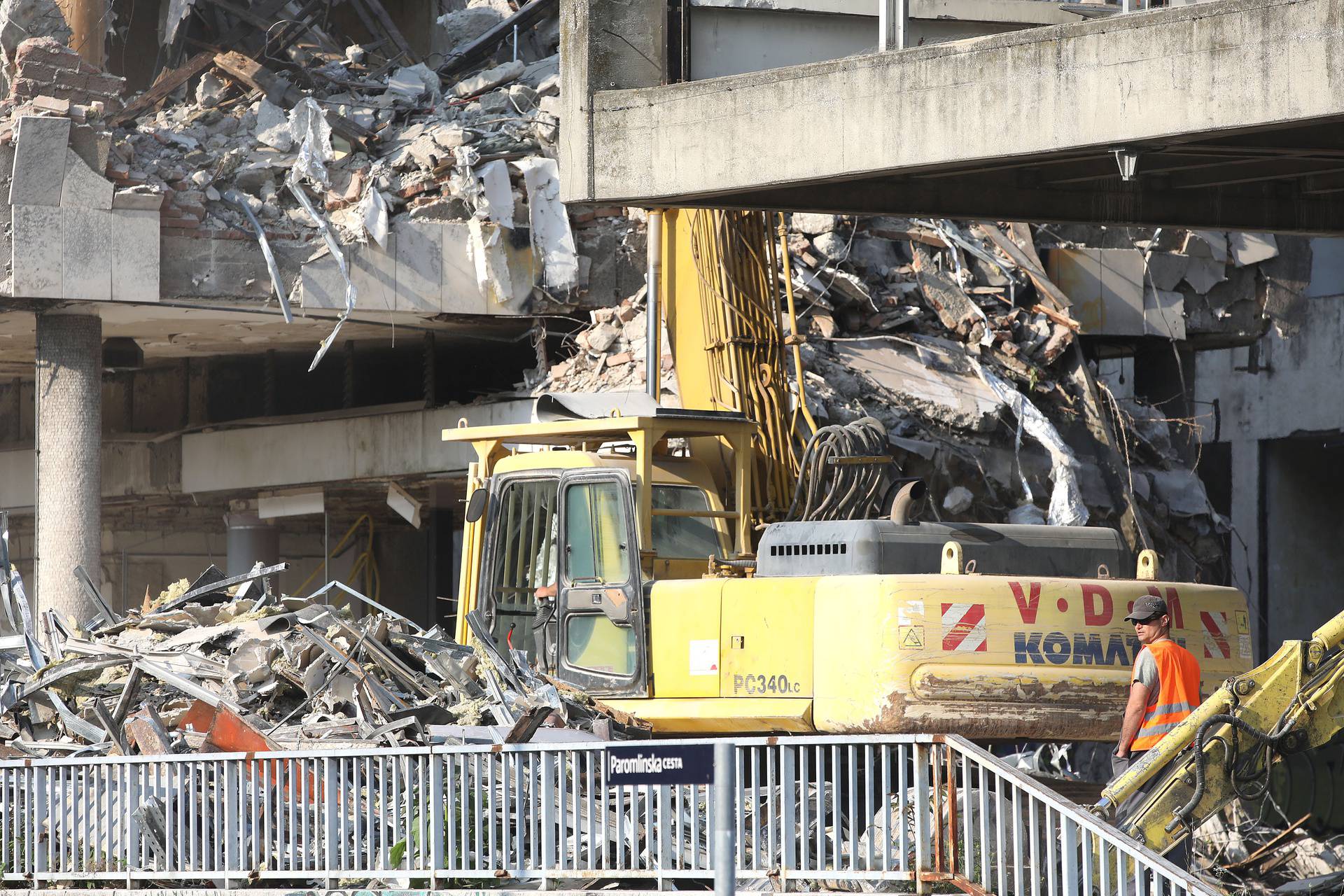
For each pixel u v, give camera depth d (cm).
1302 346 11938
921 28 4947
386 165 8500
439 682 4391
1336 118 3781
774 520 5344
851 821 2959
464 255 8394
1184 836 3234
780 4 5003
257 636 4678
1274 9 3856
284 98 9369
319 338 9594
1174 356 10238
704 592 3966
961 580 3694
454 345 10044
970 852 2866
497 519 4503
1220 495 12606
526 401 8475
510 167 8525
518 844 3203
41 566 8025
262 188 8306
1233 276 9650
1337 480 12494
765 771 3884
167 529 11625
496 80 9681
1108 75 4100
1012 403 7988
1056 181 5106
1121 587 3834
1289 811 3562
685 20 4959
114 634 5228
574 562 4244
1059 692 3675
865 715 3638
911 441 7575
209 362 10994
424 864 3334
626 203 4994
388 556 11869
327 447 9594
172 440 10456
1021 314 8731
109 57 11569
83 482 8075
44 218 7506
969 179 5172
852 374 7950
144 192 7675
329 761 3428
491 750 3269
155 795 3625
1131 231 9569
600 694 4097
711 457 4644
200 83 9394
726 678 3894
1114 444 8319
